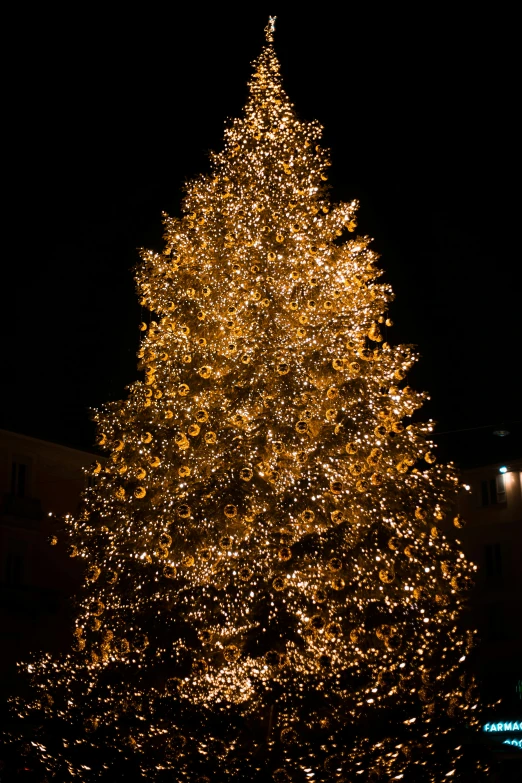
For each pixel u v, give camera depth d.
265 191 15.48
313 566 12.73
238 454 13.45
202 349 14.75
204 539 12.88
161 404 14.79
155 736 10.36
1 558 23.62
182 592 13.17
